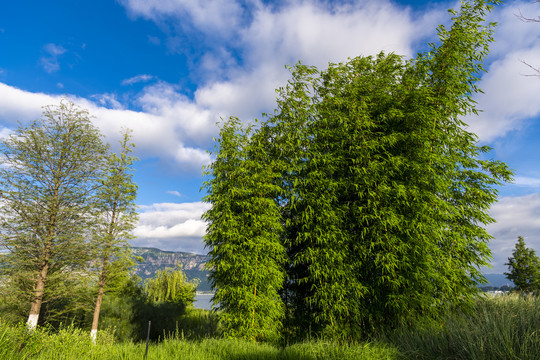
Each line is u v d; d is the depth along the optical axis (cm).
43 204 1462
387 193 803
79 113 1602
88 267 1530
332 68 987
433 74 896
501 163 962
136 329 1661
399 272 791
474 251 897
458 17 885
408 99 877
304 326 886
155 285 3219
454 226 888
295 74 969
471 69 886
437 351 494
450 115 914
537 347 400
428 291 763
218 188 916
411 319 716
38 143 1492
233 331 798
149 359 535
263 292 844
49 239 1410
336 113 899
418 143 848
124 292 2056
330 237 823
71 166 1552
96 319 1479
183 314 2112
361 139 873
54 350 584
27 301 1392
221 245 870
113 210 1619
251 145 956
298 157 939
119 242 1555
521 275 2308
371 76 939
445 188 845
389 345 606
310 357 540
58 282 1455
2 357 505
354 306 783
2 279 1359
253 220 865
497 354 414
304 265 945
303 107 951
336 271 796
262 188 903
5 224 1387
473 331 485
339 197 930
